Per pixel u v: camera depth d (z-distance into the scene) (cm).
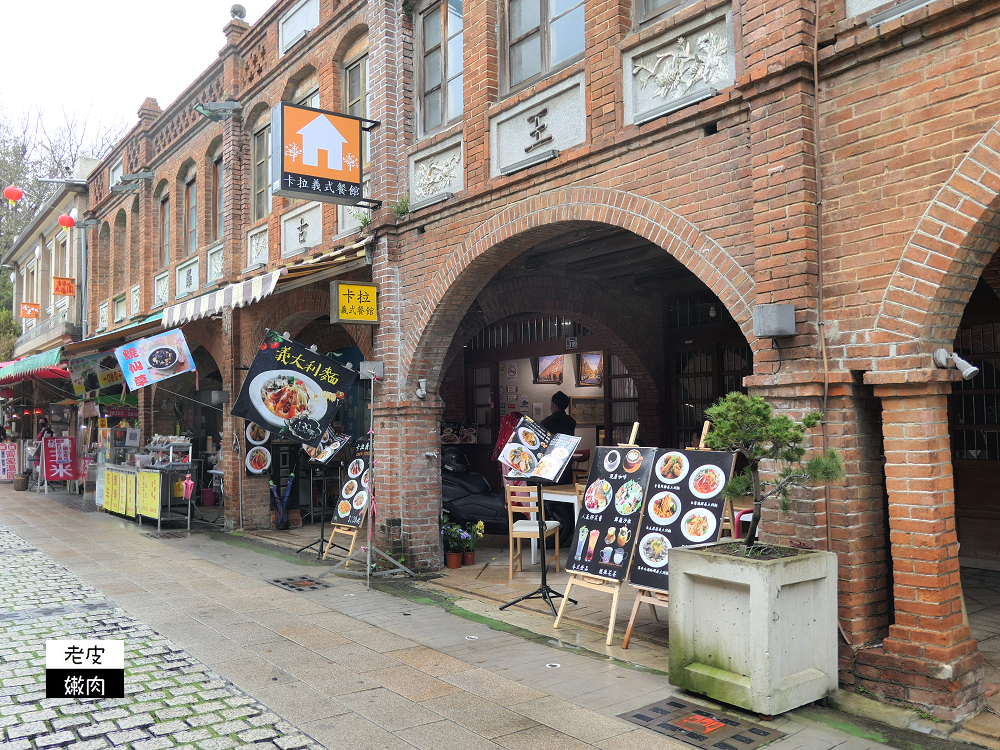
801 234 493
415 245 878
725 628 465
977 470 826
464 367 1507
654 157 603
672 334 1179
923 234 446
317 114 870
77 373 1702
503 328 1431
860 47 473
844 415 483
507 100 752
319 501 1402
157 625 654
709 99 554
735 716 452
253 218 1298
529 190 720
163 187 1670
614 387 1264
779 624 440
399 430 894
